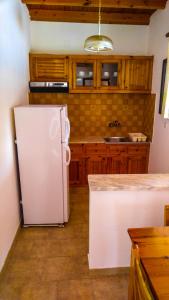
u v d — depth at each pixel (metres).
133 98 4.12
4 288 1.95
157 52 3.48
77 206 3.36
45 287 1.96
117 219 1.97
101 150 3.78
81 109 4.11
